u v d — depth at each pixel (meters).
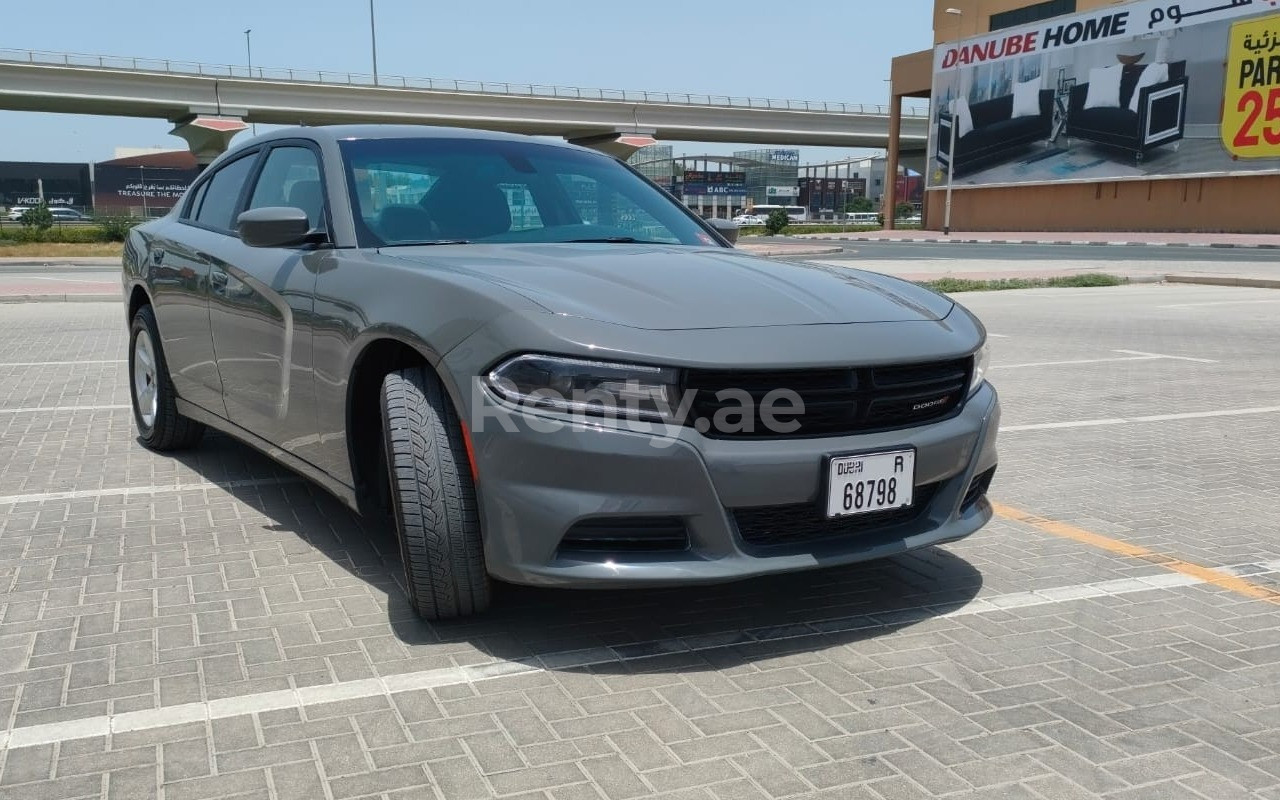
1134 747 2.41
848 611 3.24
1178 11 38.12
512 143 4.35
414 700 2.60
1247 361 9.12
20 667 2.77
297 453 3.72
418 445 2.88
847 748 2.39
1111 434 6.11
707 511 2.68
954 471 3.06
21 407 6.55
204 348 4.43
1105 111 41.41
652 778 2.25
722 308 2.90
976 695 2.67
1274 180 36.09
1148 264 23.98
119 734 2.42
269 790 2.19
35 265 28.05
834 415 2.81
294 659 2.83
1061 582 3.54
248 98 52.53
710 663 2.84
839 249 36.28
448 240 3.68
